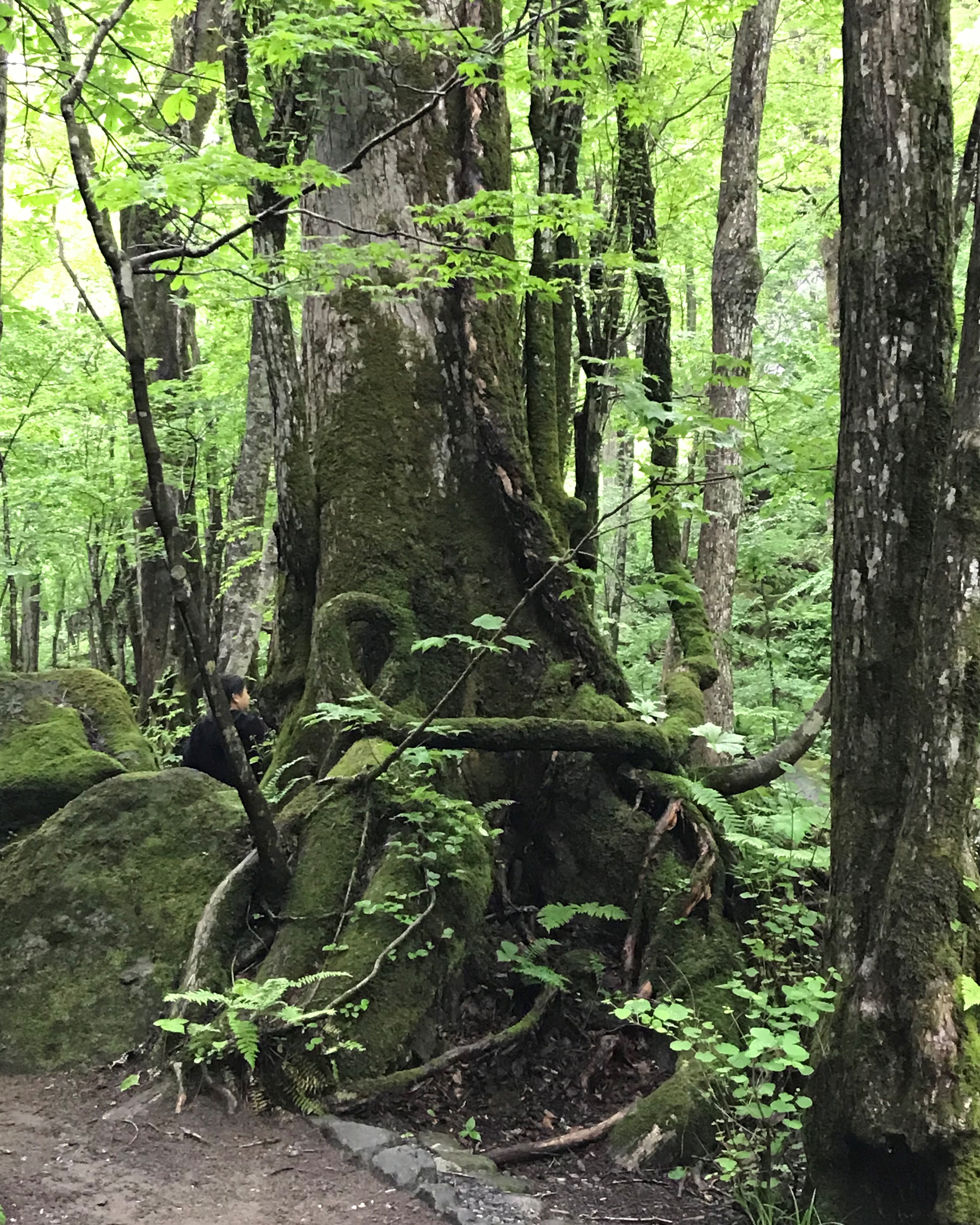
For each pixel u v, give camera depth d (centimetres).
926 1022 283
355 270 559
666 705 593
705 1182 347
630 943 475
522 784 531
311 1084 371
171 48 978
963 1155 270
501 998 460
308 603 581
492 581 561
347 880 439
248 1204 304
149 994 430
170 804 494
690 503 506
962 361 292
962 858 292
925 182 315
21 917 458
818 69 1248
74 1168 319
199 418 1105
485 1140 372
